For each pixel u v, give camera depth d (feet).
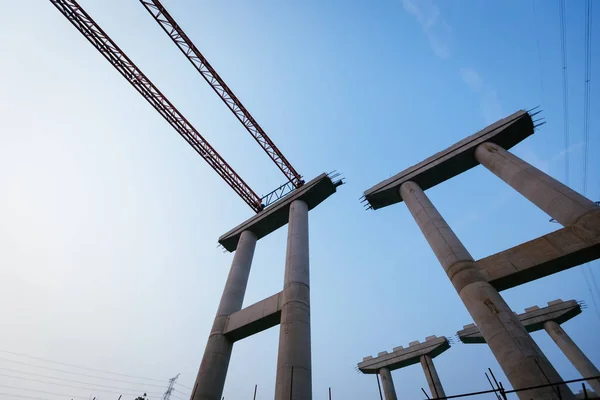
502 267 58.70
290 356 56.24
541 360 45.01
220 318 79.30
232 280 89.10
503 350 47.70
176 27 135.33
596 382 78.79
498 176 74.43
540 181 63.52
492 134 81.15
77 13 118.73
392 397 127.13
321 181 97.09
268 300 73.36
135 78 132.46
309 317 64.95
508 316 50.80
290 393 50.83
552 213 59.82
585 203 56.44
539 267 56.03
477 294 55.06
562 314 111.45
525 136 80.94
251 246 102.27
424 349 130.52
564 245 55.26
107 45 126.00
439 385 118.21
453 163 84.43
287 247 82.17
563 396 40.93
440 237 67.46
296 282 70.18
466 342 127.85
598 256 53.98
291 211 94.48
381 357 140.67
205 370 68.39
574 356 99.09
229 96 151.53
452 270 61.16
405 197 84.64
